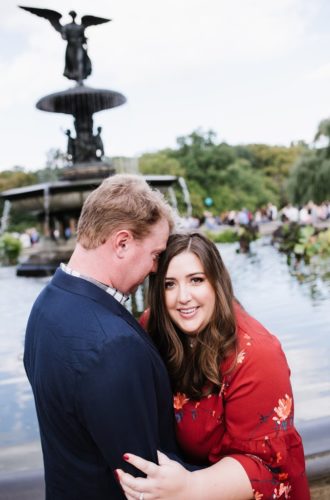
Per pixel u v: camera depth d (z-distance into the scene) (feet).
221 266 4.44
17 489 5.58
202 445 4.48
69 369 3.42
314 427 6.28
